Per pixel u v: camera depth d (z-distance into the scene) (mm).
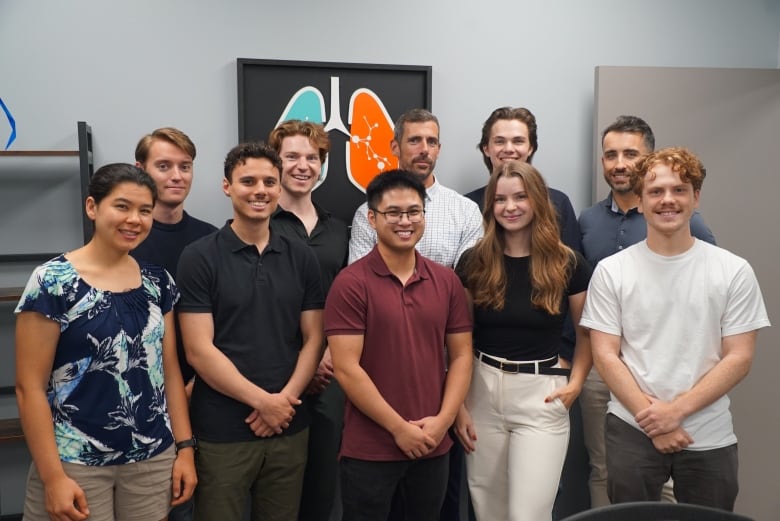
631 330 2010
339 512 2824
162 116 2678
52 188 2629
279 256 2053
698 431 1934
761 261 3014
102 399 1757
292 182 2436
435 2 2840
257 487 2076
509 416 2111
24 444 2656
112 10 2611
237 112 2721
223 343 1982
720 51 3068
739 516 1219
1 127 2576
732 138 2973
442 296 2021
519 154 2594
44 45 2574
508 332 2111
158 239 2359
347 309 1953
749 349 1929
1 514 2637
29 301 1697
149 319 1851
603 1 2967
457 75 2875
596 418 2645
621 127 2555
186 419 1983
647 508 1228
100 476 1770
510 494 2062
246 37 2709
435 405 1997
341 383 1960
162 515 1893
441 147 2889
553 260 2086
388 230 1949
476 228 2547
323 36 2764
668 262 1973
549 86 2951
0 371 2625
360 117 2801
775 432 3045
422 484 2023
